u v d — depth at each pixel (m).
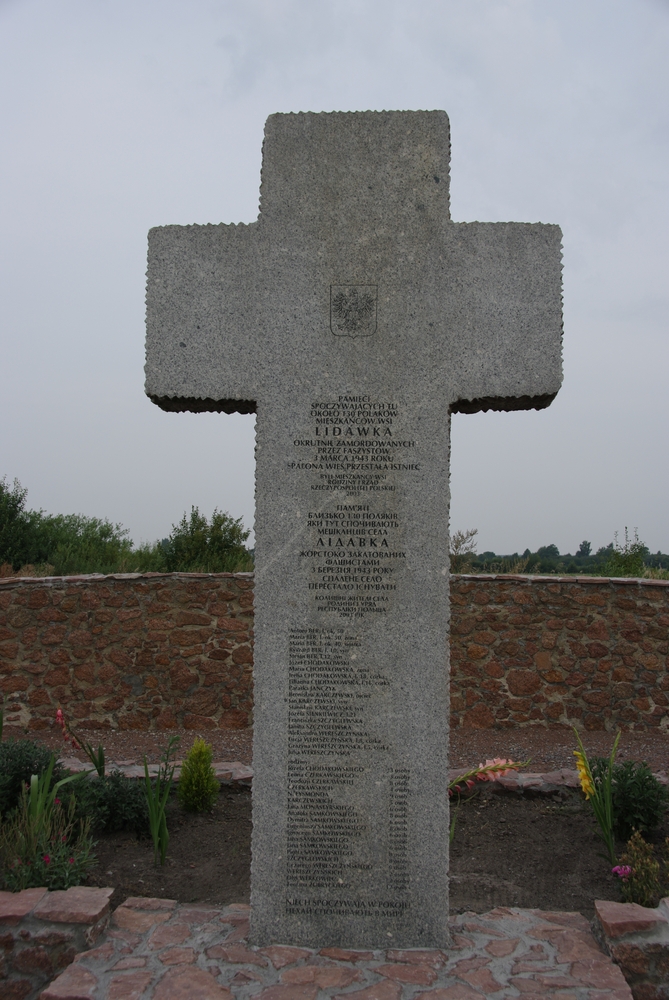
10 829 4.47
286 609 3.95
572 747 8.69
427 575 3.93
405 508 3.96
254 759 3.92
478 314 4.02
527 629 9.58
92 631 9.55
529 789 6.17
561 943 3.76
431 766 3.88
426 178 4.06
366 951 3.75
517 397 4.00
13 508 20.94
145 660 9.54
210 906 4.20
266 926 3.84
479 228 4.04
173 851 5.06
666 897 3.93
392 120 4.08
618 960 3.59
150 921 3.94
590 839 5.30
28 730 9.36
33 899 3.85
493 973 3.48
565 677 9.48
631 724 9.30
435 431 3.99
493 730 9.45
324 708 3.91
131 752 8.34
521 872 4.80
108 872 4.62
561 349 4.00
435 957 3.66
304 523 3.98
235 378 4.06
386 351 4.02
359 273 4.05
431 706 3.89
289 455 4.01
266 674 3.93
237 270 4.09
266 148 4.10
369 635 3.92
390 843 3.86
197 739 6.06
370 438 4.00
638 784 5.20
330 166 4.07
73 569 15.21
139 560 15.66
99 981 3.36
